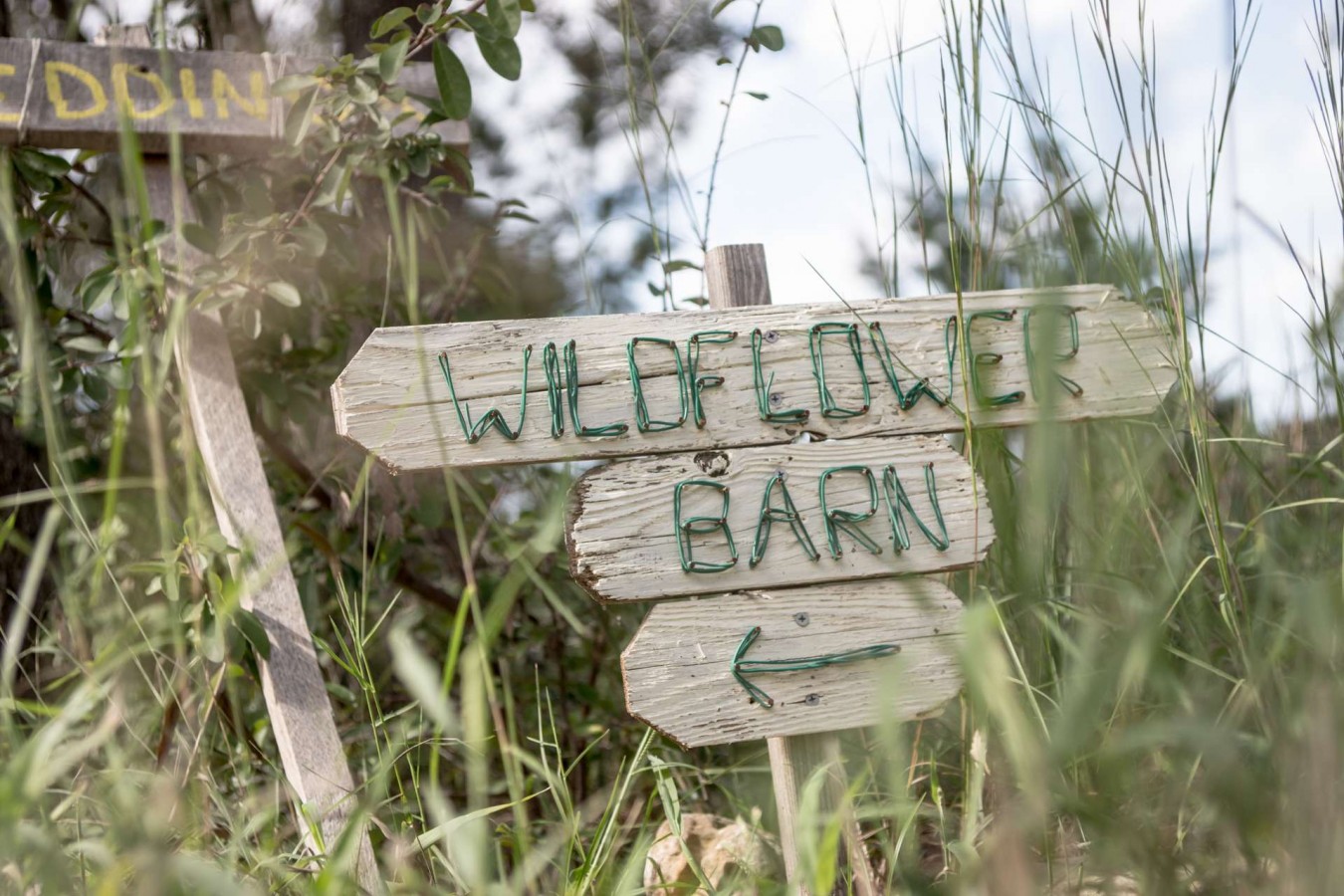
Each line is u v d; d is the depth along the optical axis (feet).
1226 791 3.05
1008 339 5.75
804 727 5.33
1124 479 5.57
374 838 5.82
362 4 10.20
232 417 6.65
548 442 5.33
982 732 4.55
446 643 9.25
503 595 3.79
